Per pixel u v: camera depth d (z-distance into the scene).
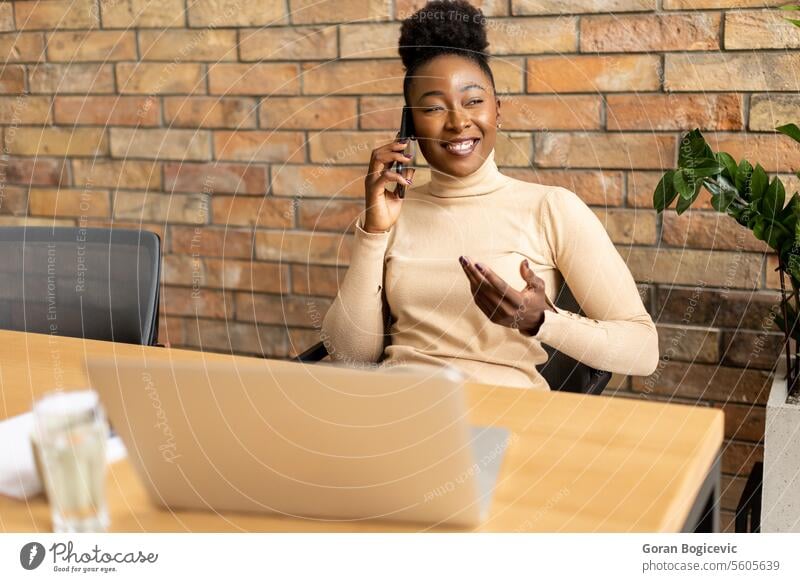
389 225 1.50
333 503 0.77
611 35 1.79
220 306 2.26
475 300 1.33
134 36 2.21
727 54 1.71
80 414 0.77
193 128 2.20
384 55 1.98
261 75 2.11
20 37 2.32
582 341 1.34
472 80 1.47
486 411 1.00
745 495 1.62
